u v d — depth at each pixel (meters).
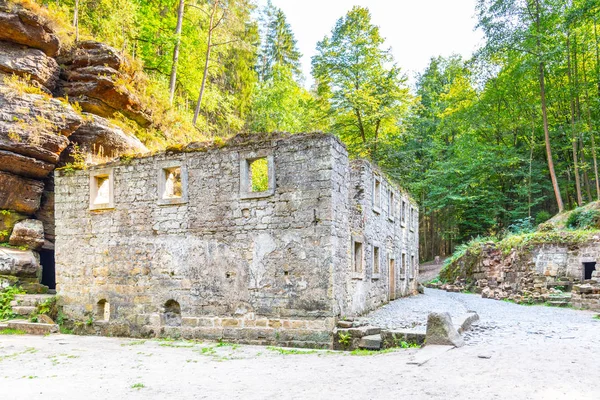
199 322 12.61
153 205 13.65
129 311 13.60
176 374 8.34
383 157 34.59
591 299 17.64
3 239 16.34
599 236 21.58
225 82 39.78
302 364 9.00
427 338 9.65
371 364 8.48
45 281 19.11
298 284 11.62
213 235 12.75
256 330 11.88
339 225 12.09
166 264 13.27
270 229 12.09
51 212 17.47
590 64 31.77
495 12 31.06
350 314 12.97
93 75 19.42
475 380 6.77
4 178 15.95
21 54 17.66
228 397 6.64
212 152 13.02
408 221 25.23
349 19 33.62
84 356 10.27
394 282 20.61
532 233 25.75
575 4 28.62
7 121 15.80
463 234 40.94
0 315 14.36
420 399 6.03
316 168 11.74
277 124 38.84
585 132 31.20
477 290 27.66
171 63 28.66
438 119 45.91
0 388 7.42
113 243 14.10
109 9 25.81
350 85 33.12
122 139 18.89
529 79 32.41
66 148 17.62
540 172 35.44
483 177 37.09
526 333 10.98
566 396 5.92
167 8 32.31
